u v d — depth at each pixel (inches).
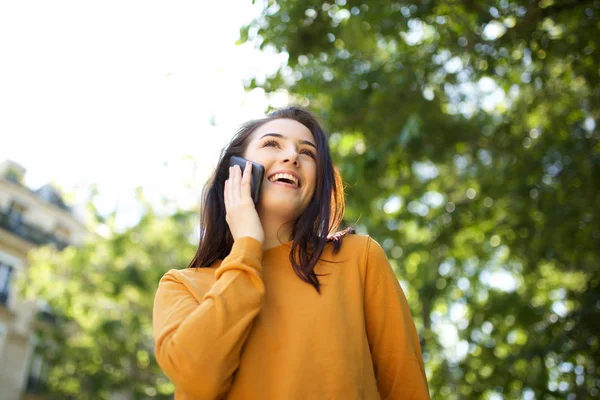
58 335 711.7
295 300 66.4
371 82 303.7
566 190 301.4
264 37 277.4
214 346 60.0
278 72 307.1
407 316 73.1
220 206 77.3
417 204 375.9
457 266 399.9
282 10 274.4
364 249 73.3
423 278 387.2
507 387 348.8
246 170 72.6
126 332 663.1
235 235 68.4
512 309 376.8
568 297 342.3
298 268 68.6
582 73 278.1
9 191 981.2
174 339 61.2
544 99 323.6
